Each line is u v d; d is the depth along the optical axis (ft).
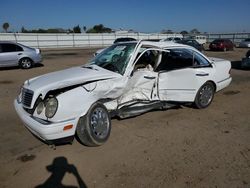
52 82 14.20
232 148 14.14
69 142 14.07
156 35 169.68
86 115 13.69
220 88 21.85
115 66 16.34
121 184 11.05
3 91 27.78
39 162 12.89
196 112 20.04
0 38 121.19
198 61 20.06
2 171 12.16
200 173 11.75
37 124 12.80
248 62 42.04
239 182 11.08
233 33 155.02
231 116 19.25
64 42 140.36
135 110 16.98
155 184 11.00
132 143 14.79
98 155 13.50
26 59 46.34
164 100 18.30
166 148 14.16
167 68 18.29
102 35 153.48
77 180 11.41
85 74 15.26
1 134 16.22
